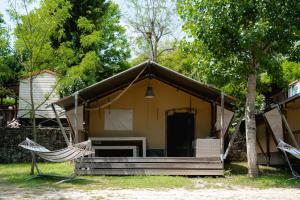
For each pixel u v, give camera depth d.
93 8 24.41
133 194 8.84
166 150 15.70
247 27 11.55
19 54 13.55
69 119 14.57
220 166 12.33
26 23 12.53
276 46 11.64
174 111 15.90
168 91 16.02
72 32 23.00
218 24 11.20
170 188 9.93
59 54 13.78
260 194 9.09
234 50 11.61
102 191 9.24
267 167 14.95
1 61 14.36
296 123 13.95
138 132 15.83
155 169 12.31
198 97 15.52
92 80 20.70
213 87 13.27
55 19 12.84
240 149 16.88
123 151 15.38
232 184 10.73
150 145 15.76
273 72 12.52
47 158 10.80
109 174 12.22
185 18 12.27
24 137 17.69
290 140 13.99
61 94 20.50
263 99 20.56
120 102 15.94
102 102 15.77
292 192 9.46
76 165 12.22
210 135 15.62
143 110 15.94
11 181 10.77
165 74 14.73
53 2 12.67
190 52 12.75
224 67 12.23
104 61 28.08
